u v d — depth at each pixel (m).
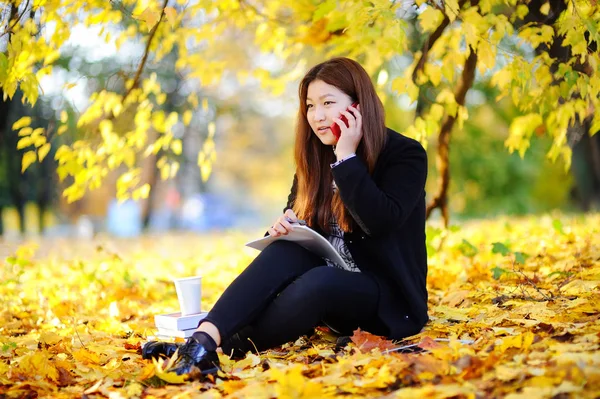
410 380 2.95
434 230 7.07
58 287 7.20
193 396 3.04
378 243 3.83
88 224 25.98
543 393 2.53
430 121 5.95
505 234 9.18
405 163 3.86
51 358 4.01
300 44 7.45
